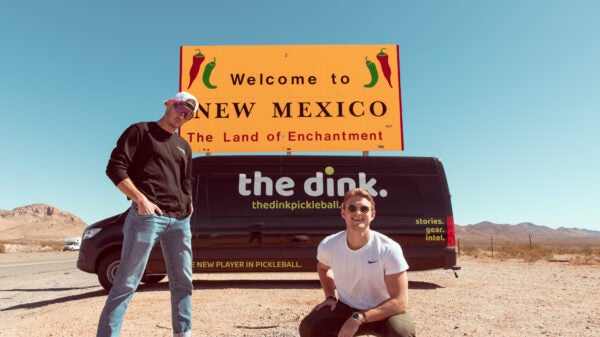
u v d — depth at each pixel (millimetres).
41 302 6977
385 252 2658
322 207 8000
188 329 3393
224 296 6711
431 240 7879
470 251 23844
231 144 12539
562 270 11344
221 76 12805
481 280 8906
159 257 7582
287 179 8117
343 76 12852
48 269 15680
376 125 12617
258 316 5051
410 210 8000
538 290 7316
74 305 6055
